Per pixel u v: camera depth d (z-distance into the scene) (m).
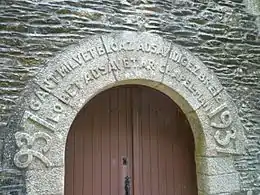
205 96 3.54
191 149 3.85
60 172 2.98
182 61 3.52
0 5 3.12
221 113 3.58
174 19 3.62
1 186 2.81
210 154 3.46
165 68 3.44
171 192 3.70
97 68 3.24
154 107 3.83
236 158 3.56
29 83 3.04
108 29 3.37
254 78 3.82
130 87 3.79
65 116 3.07
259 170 3.62
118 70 3.29
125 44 3.36
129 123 3.71
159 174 3.70
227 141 3.54
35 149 2.94
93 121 3.60
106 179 3.54
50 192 2.92
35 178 2.90
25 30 3.14
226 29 3.82
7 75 3.02
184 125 3.88
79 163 3.48
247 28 3.92
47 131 3.00
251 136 3.67
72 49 3.21
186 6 3.71
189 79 3.51
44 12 3.23
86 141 3.54
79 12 3.32
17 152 2.88
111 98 3.71
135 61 3.36
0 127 2.91
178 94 3.46
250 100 3.75
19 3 3.18
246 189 3.53
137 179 3.62
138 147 3.69
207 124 3.50
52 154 2.98
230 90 3.68
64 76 3.13
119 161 3.61
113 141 3.63
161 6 3.60
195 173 3.79
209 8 3.80
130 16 3.46
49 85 3.08
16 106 2.97
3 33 3.08
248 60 3.84
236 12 3.92
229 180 3.48
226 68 3.72
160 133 3.79
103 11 3.40
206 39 3.70
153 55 3.43
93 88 3.20
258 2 3.95
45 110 3.03
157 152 3.74
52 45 3.18
